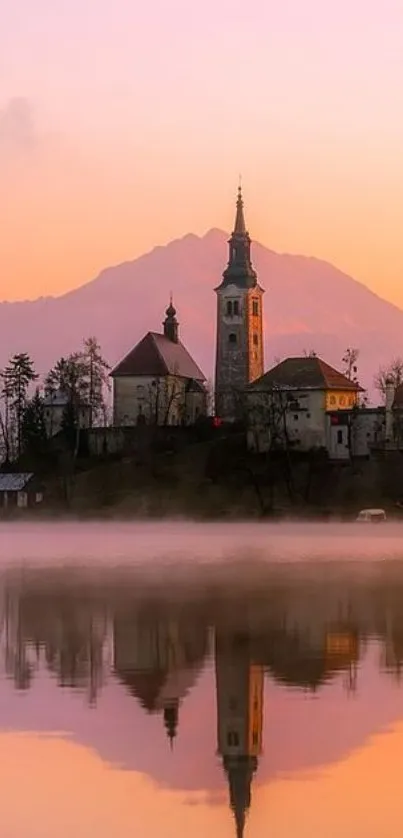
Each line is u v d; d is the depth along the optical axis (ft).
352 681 332.39
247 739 270.05
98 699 311.06
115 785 240.32
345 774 247.09
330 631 428.97
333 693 315.99
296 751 262.88
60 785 240.94
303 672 346.13
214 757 257.75
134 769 250.57
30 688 325.62
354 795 234.58
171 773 249.34
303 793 237.04
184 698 311.88
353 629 434.30
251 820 221.87
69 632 431.43
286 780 244.22
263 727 281.33
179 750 264.31
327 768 250.98
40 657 376.07
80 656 377.50
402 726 281.33
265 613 485.15
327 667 353.72
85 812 226.17
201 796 234.58
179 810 228.02
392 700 306.76
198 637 416.05
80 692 320.50
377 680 333.42
